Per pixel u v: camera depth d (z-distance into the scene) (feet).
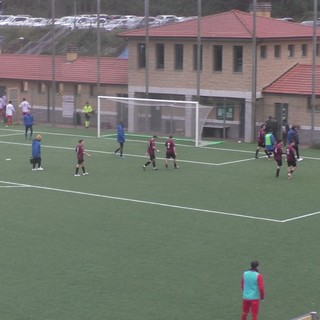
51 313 169.27
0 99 490.08
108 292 182.19
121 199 277.03
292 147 311.27
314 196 282.15
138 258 208.13
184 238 227.20
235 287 185.98
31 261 205.16
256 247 218.18
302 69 426.10
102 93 472.03
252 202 272.31
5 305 173.88
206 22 433.89
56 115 488.85
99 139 416.46
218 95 423.23
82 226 240.32
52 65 466.70
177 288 185.06
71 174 322.96
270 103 416.46
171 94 438.81
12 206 266.36
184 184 302.86
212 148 389.19
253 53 404.36
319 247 218.59
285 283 188.96
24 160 354.95
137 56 448.65
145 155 367.45
